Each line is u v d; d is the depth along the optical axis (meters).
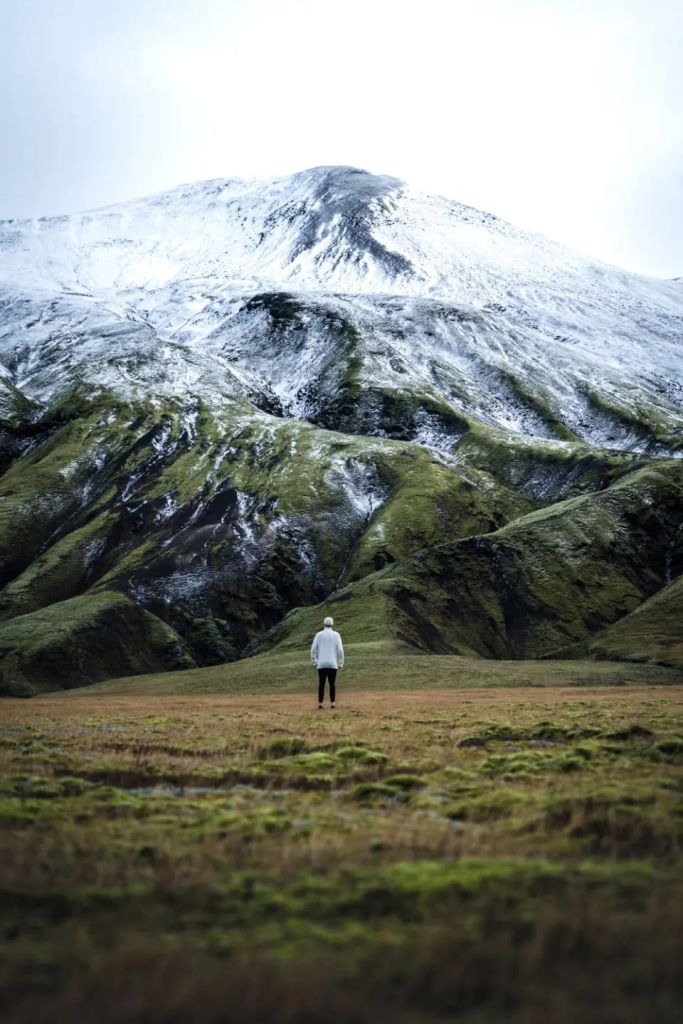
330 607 137.00
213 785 17.56
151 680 89.19
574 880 10.03
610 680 69.31
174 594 175.12
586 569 160.75
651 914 8.66
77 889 9.99
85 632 144.62
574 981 7.56
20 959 8.00
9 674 131.62
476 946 8.20
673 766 17.75
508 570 154.25
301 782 17.38
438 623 136.00
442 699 43.06
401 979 7.64
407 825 13.16
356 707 36.62
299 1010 7.10
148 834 12.60
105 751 21.72
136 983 7.46
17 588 183.75
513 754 19.58
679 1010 7.08
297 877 10.50
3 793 15.55
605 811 13.15
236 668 90.25
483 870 10.45
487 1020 7.04
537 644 141.75
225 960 8.02
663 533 178.12
